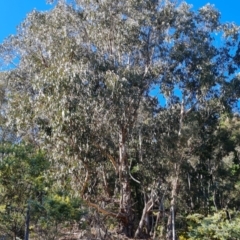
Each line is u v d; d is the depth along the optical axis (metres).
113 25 15.06
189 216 16.00
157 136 15.80
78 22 15.45
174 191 16.14
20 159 9.42
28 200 8.91
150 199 16.00
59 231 10.70
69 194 10.83
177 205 17.17
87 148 13.23
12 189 9.35
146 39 15.42
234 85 16.08
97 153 14.19
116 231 15.49
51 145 13.40
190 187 18.55
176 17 15.56
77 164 13.22
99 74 13.64
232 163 19.31
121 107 13.68
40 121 13.43
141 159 15.73
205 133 17.31
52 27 15.42
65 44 14.19
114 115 13.93
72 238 12.28
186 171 17.58
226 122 19.09
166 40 15.53
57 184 11.25
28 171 9.43
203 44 15.80
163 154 15.81
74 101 12.75
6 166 9.17
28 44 16.81
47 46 15.49
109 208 15.83
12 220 9.42
